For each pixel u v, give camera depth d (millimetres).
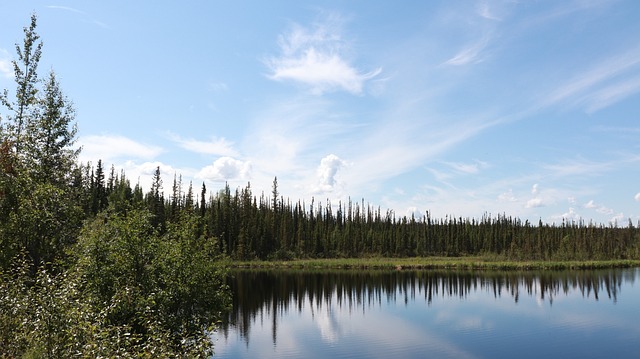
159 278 20828
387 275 92500
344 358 30844
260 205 145250
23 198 19078
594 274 93000
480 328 41156
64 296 12680
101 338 12922
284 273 94562
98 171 81312
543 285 73875
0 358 12461
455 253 148500
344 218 170000
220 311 23375
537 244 134625
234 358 30766
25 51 25016
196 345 16938
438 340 36406
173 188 99438
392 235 148625
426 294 64188
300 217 147000
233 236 117562
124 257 19922
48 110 25984
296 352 32281
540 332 39312
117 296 17484
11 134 22484
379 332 39312
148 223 21609
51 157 25281
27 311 13078
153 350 13586
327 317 46688
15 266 17781
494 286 72938
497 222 173625
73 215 22359
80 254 19469
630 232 162375
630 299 57844
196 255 22078
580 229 151625
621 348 33875
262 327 41500
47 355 11953
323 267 111062
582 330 40062
